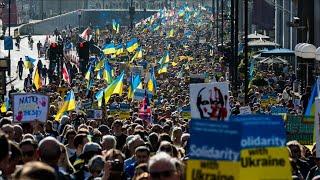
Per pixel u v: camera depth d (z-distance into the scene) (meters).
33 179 16.73
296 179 28.98
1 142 21.53
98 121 58.50
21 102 41.84
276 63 116.44
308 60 79.19
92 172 27.72
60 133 48.19
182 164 25.12
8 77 154.88
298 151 33.97
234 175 19.53
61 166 29.36
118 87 73.31
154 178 21.23
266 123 20.67
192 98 32.03
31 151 27.72
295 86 97.12
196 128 19.92
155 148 36.62
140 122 48.84
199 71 125.56
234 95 88.19
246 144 20.58
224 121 19.66
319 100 29.73
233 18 106.25
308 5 106.56
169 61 152.38
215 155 19.72
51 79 130.62
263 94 83.94
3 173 24.23
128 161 32.69
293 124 39.81
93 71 131.50
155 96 86.69
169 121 47.84
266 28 171.25
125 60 154.00
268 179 20.66
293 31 128.50
